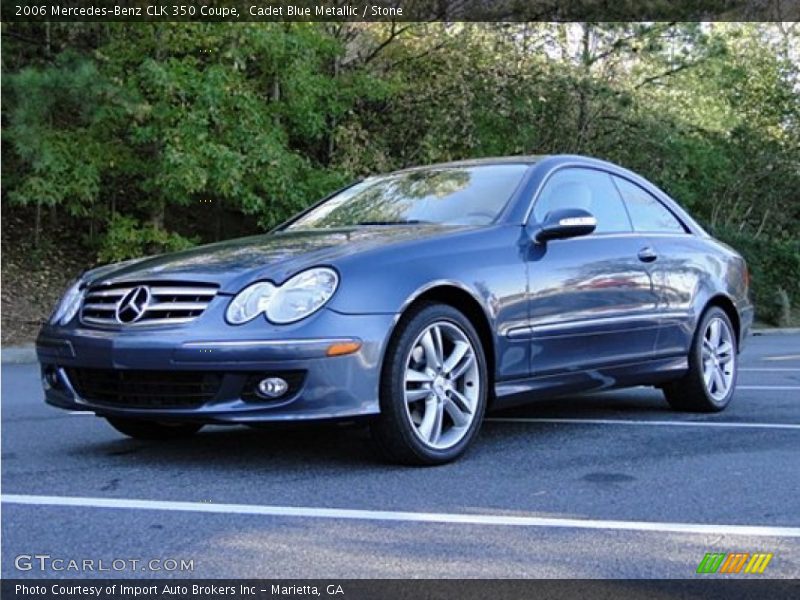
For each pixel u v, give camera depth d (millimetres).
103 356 4148
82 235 16578
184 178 13852
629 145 20078
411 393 4262
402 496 3779
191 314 4066
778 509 3621
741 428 5527
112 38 14289
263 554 3037
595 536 3238
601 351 5238
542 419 5879
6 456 4738
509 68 18547
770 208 25844
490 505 3645
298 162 15719
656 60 20531
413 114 18062
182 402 4047
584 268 5129
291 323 3959
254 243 4660
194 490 3910
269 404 3941
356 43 18109
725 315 6383
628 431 5414
